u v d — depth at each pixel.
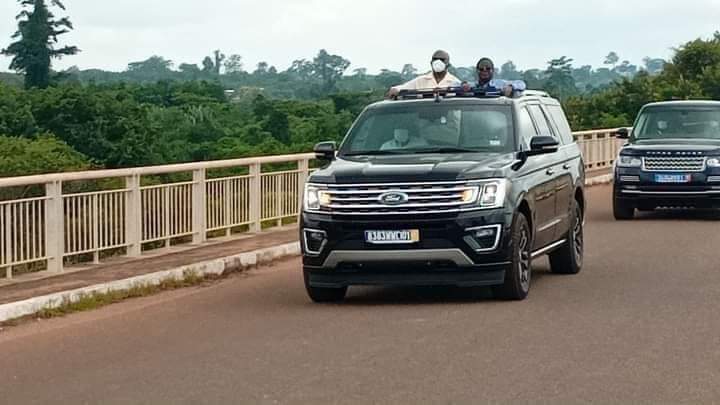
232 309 11.98
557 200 13.53
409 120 12.92
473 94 13.30
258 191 18.55
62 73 64.38
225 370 8.75
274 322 11.01
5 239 13.17
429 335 10.02
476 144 12.57
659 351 9.13
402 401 7.58
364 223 11.42
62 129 40.62
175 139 49.38
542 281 13.52
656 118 22.31
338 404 7.54
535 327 10.31
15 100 41.66
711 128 21.91
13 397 8.09
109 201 14.98
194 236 16.88
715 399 7.54
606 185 30.95
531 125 13.30
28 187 16.09
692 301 11.70
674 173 20.83
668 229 19.52
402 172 11.48
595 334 9.91
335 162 12.38
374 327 10.54
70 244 14.30
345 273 11.68
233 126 54.47
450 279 11.52
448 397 7.67
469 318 10.88
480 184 11.45
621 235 18.66
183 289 13.77
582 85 147.12
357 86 115.06
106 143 40.62
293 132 54.00
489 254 11.42
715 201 20.83
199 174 16.88
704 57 60.50
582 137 32.56
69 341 10.37
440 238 11.34
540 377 8.25
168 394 7.99
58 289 12.77
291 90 119.50
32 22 63.16
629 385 7.96
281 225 19.33
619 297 12.07
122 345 10.06
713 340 9.57
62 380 8.62
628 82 58.41
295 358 9.14
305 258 11.80
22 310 11.54
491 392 7.80
